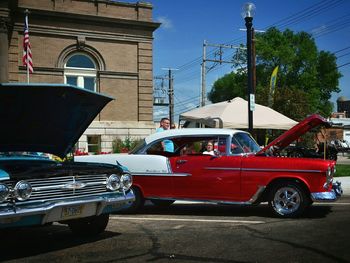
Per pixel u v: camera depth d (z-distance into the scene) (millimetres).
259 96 30438
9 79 20938
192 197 9031
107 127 23125
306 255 5594
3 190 5148
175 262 5359
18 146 7027
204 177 8930
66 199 5684
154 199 9320
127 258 5574
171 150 9703
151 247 6141
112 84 23453
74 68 22609
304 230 7117
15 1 20672
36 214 5359
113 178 6309
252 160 8648
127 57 23812
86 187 5961
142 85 24000
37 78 21812
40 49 21875
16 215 5180
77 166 6086
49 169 5660
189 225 7797
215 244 6246
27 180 5371
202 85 41375
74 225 7008
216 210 9773
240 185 8672
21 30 21312
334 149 22656
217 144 9047
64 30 22312
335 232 6926
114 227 7723
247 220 8227
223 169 8805
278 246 6066
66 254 5867
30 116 6426
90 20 22797
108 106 23344
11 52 21062
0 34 19703
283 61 56812
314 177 8227
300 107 30109
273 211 8508
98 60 23125
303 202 8297
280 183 8461
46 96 6078
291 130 9000
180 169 9117
